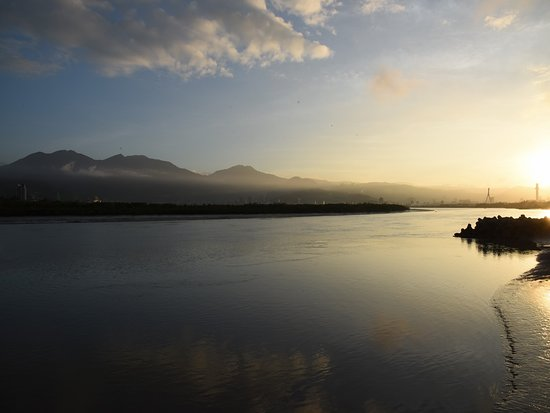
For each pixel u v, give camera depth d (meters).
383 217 109.75
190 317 13.38
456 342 10.70
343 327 12.14
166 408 7.47
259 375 8.84
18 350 10.52
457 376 8.65
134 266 23.94
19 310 14.44
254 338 11.25
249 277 20.48
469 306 14.45
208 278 20.22
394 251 32.03
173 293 16.94
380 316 13.27
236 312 13.94
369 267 23.72
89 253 29.53
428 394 7.88
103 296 16.47
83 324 12.72
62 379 8.74
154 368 9.30
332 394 7.93
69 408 7.50
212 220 84.19
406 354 9.91
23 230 52.19
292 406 7.50
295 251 31.41
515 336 11.11
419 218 104.25
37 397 7.92
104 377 8.82
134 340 11.21
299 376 8.77
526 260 27.30
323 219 95.25
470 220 92.69
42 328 12.35
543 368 8.99
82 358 9.94
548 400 7.61
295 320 12.92
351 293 16.78
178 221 78.69
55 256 27.91
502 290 17.06
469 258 28.22
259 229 57.38
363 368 9.12
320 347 10.49
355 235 48.00
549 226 46.06
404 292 16.89
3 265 24.20
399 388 8.12
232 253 29.91
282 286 18.27
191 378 8.74
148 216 88.75
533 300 15.21
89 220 74.31
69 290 17.59
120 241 38.44
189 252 30.34
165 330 12.03
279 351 10.25
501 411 7.25
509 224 47.19
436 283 18.83
